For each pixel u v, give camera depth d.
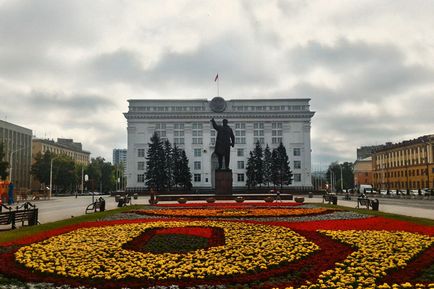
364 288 9.88
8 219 21.80
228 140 53.53
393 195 91.62
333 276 10.99
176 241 16.58
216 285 10.34
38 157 132.12
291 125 121.75
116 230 19.27
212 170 123.31
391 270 11.59
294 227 20.70
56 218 30.22
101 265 12.21
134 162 120.31
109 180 162.38
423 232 18.55
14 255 13.66
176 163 111.25
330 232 18.39
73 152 182.50
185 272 11.40
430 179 114.06
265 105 122.56
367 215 28.78
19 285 10.51
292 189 111.88
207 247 15.08
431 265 12.35
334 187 169.38
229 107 122.62
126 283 10.48
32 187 144.38
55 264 12.29
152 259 12.91
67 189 152.25
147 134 121.19
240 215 27.58
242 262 12.45
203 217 27.02
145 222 23.31
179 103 122.12
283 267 11.91
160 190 108.88
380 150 149.00
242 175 120.69
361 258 13.03
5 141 123.69
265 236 17.28
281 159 112.62
